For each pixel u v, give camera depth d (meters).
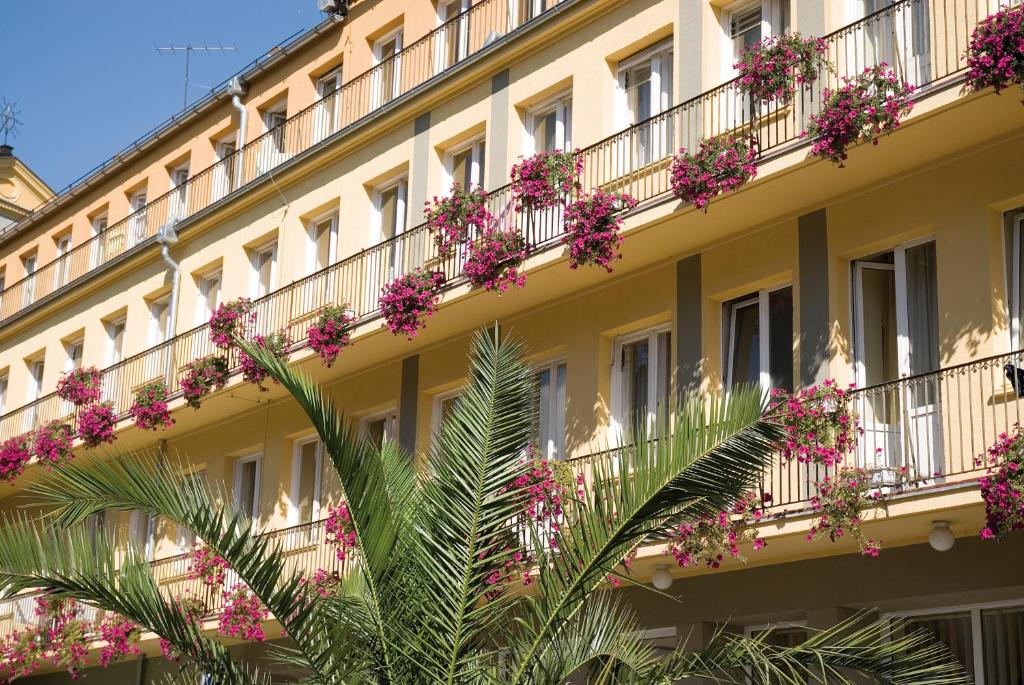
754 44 17.27
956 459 14.12
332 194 24.39
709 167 15.90
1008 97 13.73
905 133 14.51
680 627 16.22
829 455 14.00
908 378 14.21
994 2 14.74
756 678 9.77
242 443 25.31
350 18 25.58
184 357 27.05
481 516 10.43
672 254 17.73
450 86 21.89
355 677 10.06
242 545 10.29
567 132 20.22
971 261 14.51
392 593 10.27
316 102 25.56
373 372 22.53
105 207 33.19
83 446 27.67
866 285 15.81
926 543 14.18
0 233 36.75
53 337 33.03
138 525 27.86
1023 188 14.22
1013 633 14.00
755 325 16.98
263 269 26.50
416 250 21.92
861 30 16.02
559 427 19.11
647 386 18.14
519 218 19.75
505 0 21.77
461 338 20.98
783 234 16.48
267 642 22.08
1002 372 14.01
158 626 10.55
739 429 9.27
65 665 26.44
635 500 9.66
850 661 9.79
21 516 31.62
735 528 14.64
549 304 19.42
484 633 10.42
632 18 19.08
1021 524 12.20
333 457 10.20
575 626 10.41
